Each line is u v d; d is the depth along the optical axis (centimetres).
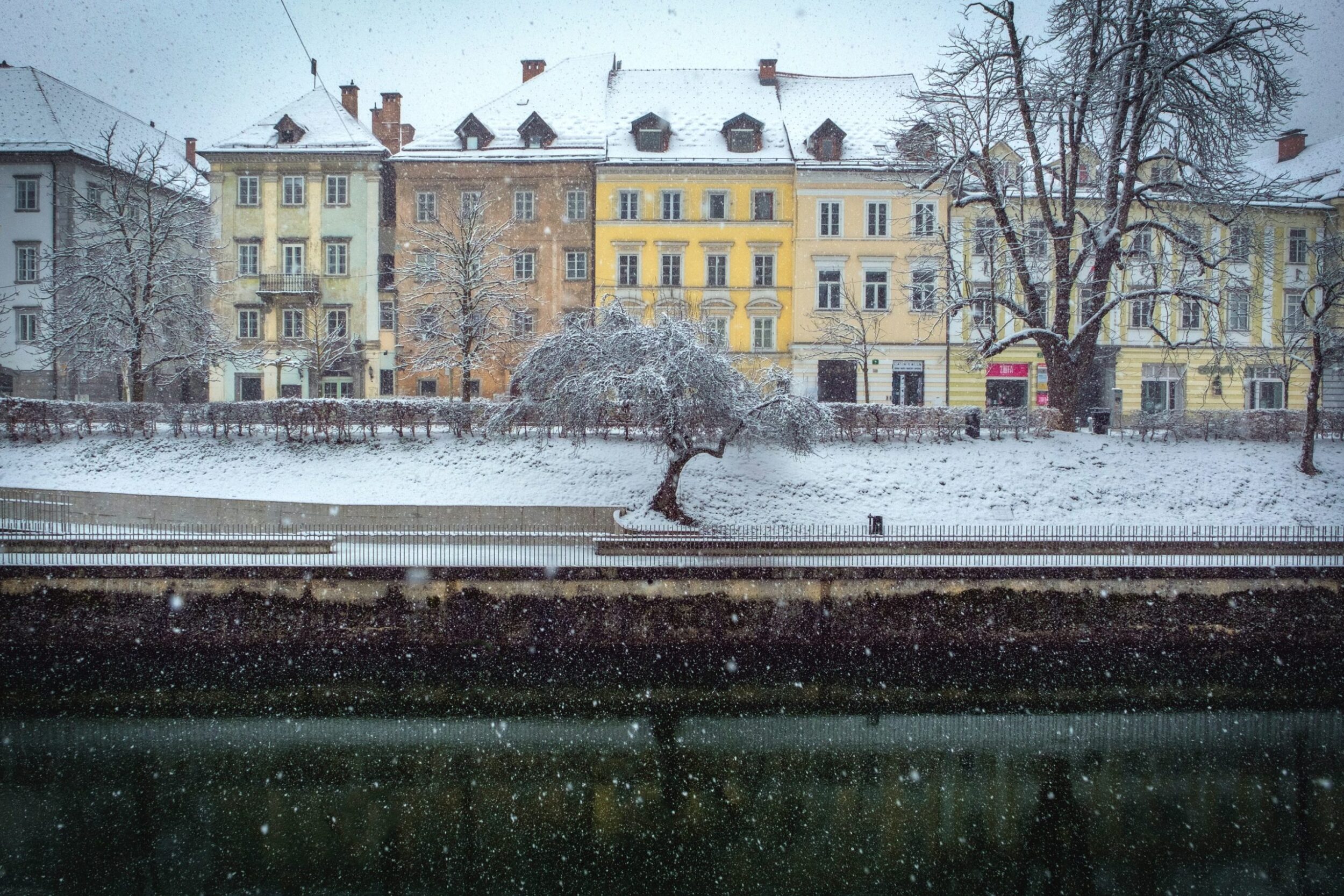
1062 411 3012
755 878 1427
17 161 4162
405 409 2945
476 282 3547
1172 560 2053
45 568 1920
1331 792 1667
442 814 1592
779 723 1880
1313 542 2069
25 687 1886
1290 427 3000
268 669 1905
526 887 1398
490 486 2659
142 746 1770
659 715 1888
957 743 1825
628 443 2880
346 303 4297
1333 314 3275
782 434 2333
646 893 1382
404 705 1884
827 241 4212
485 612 1936
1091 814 1602
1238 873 1441
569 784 1686
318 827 1544
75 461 2806
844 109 4509
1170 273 3212
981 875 1438
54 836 1502
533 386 2458
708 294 4262
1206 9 2655
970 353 3762
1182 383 4253
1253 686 1945
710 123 4428
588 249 4316
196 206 3791
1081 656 1953
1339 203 4194
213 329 3669
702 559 2027
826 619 1962
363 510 2400
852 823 1574
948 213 4100
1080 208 3891
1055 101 2816
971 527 2253
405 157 4238
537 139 4334
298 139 4334
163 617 1923
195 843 1490
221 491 2656
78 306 3375
